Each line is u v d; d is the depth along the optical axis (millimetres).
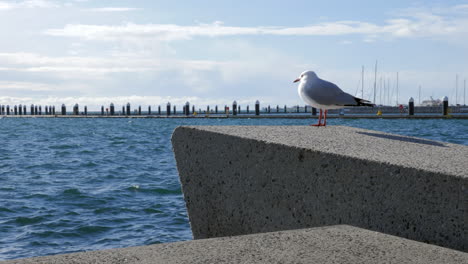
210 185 3822
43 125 43312
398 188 2904
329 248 2326
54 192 9320
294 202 3363
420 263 2172
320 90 4926
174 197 8953
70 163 13891
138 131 31844
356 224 3082
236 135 3674
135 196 9023
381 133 4586
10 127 38969
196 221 3959
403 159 3113
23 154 16562
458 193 2693
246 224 3639
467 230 2672
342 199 3135
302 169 3309
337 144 3551
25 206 8133
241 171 3637
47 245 6184
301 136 3873
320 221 3238
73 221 7250
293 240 2457
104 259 2135
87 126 40531
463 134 24172
